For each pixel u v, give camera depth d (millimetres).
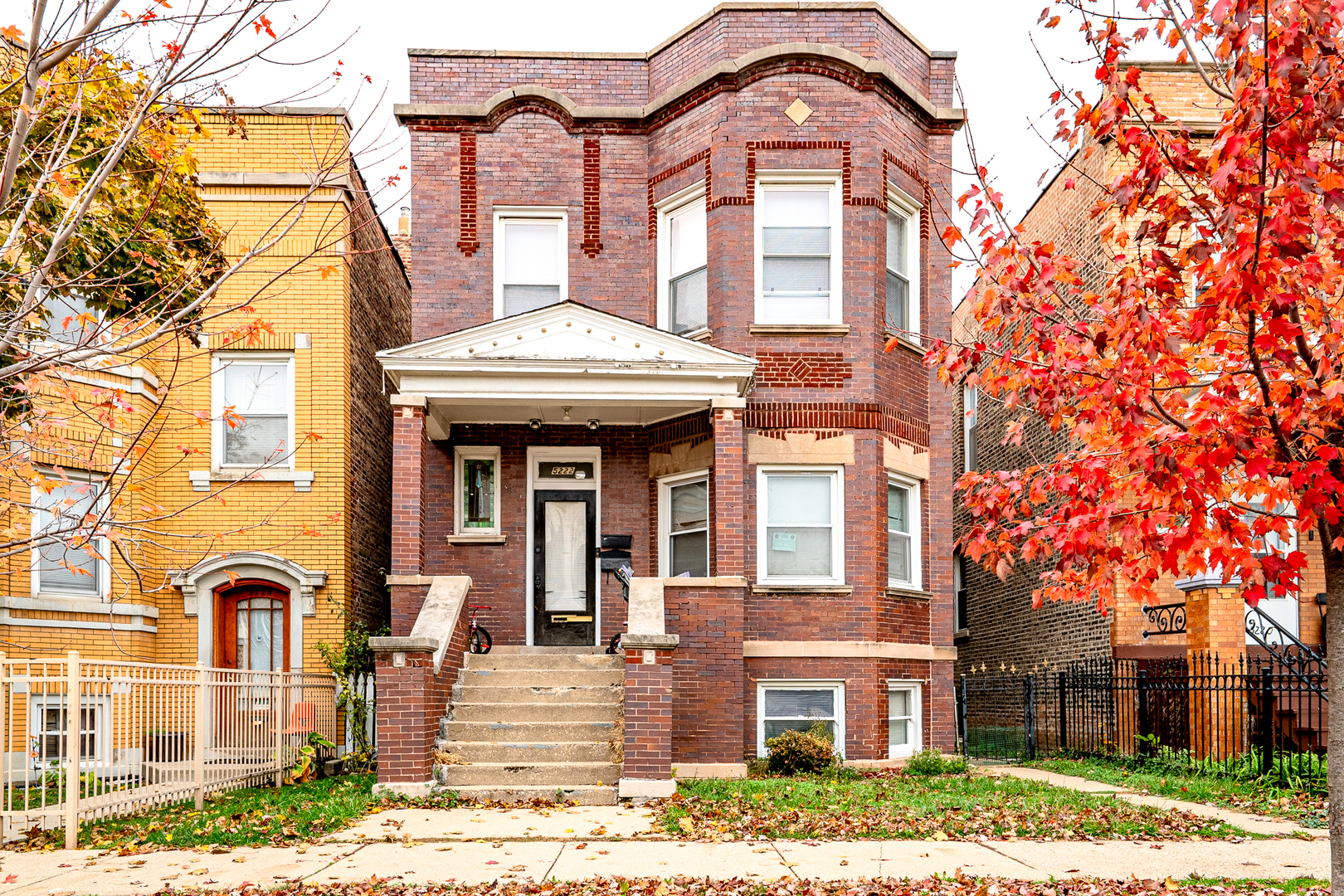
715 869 7680
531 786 11328
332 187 16000
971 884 7090
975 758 16609
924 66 16484
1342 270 6316
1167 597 15773
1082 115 6809
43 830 9523
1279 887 7090
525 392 13656
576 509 15727
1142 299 6324
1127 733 15086
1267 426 6102
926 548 15727
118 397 8758
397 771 11242
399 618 13297
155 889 7156
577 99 16438
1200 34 6512
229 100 8734
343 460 15820
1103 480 6617
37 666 14047
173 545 15531
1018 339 7574
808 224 15273
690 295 15633
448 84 16391
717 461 13570
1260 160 5719
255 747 12258
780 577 14758
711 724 13125
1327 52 5570
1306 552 15438
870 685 14328
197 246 12242
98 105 9656
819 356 14898
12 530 13555
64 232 7633
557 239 16250
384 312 19547
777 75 15148
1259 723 12992
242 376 16000
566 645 15375
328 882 7340
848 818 9617
